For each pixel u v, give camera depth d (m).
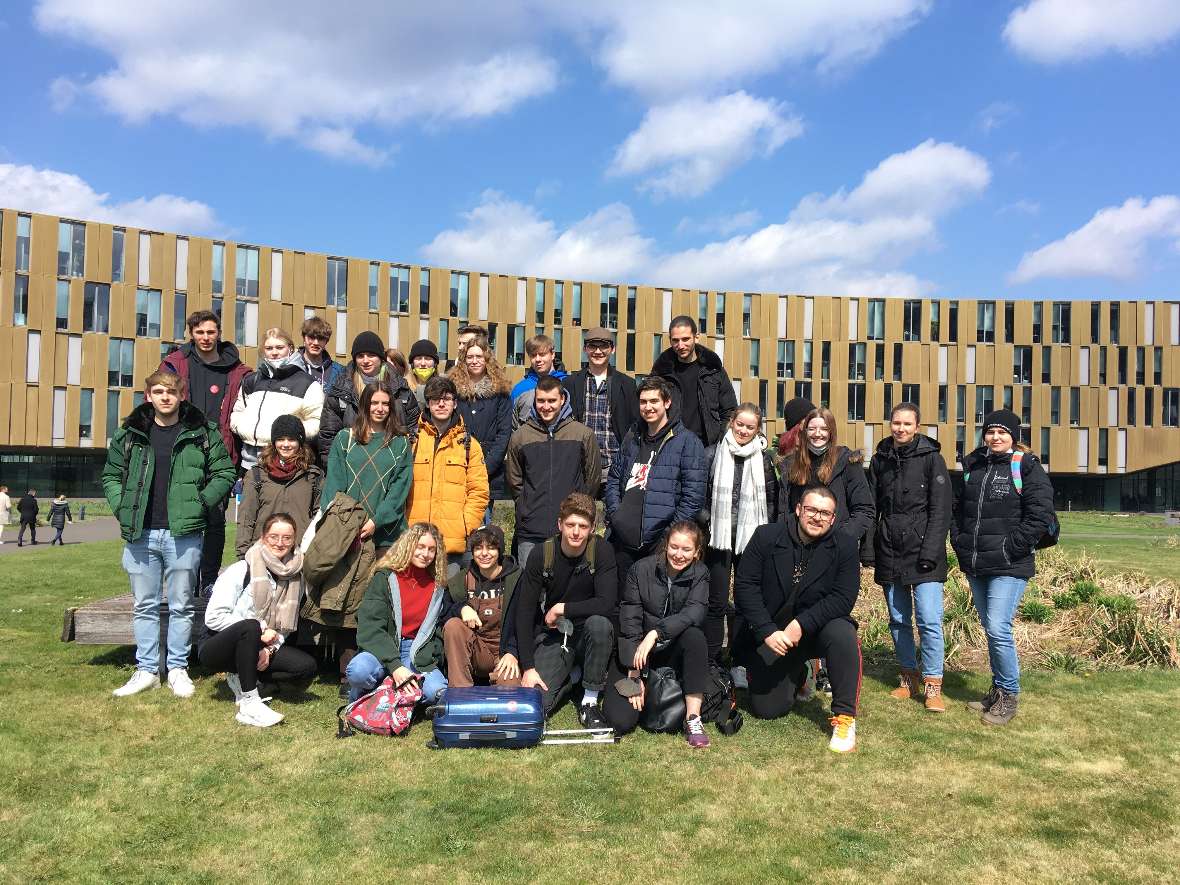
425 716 4.92
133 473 5.09
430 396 5.59
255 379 6.05
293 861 3.05
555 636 5.14
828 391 49.91
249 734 4.46
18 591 10.48
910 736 4.69
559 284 47.69
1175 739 4.68
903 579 5.35
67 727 4.47
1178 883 3.04
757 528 5.09
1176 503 51.31
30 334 38.19
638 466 5.48
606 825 3.42
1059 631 7.44
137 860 3.04
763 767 4.16
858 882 3.00
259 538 5.33
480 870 3.01
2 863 3.00
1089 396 49.25
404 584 4.96
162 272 40.38
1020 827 3.50
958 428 49.84
